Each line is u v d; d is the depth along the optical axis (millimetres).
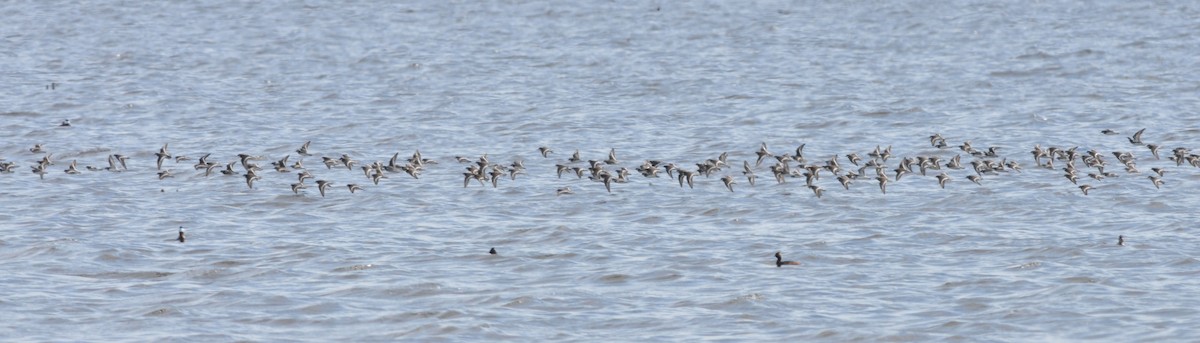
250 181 74938
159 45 145375
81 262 59781
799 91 114938
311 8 174625
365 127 100688
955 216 68438
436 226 67062
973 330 48906
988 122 101125
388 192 74938
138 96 113750
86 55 138375
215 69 130500
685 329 49469
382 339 48781
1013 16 163250
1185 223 66250
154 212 70688
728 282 55688
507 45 146000
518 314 51438
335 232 65875
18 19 163750
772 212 69500
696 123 101500
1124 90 114750
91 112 106438
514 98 113000
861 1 176875
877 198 72250
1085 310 51000
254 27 160125
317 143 94812
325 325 50344
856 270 57562
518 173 76000
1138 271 56750
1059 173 77750
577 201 72062
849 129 99125
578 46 145000
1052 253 60156
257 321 50750
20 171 81688
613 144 93500
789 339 48469
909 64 131000
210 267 58875
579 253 61062
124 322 50719
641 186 75250
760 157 80062
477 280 56469
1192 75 122250
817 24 160000
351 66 132125
